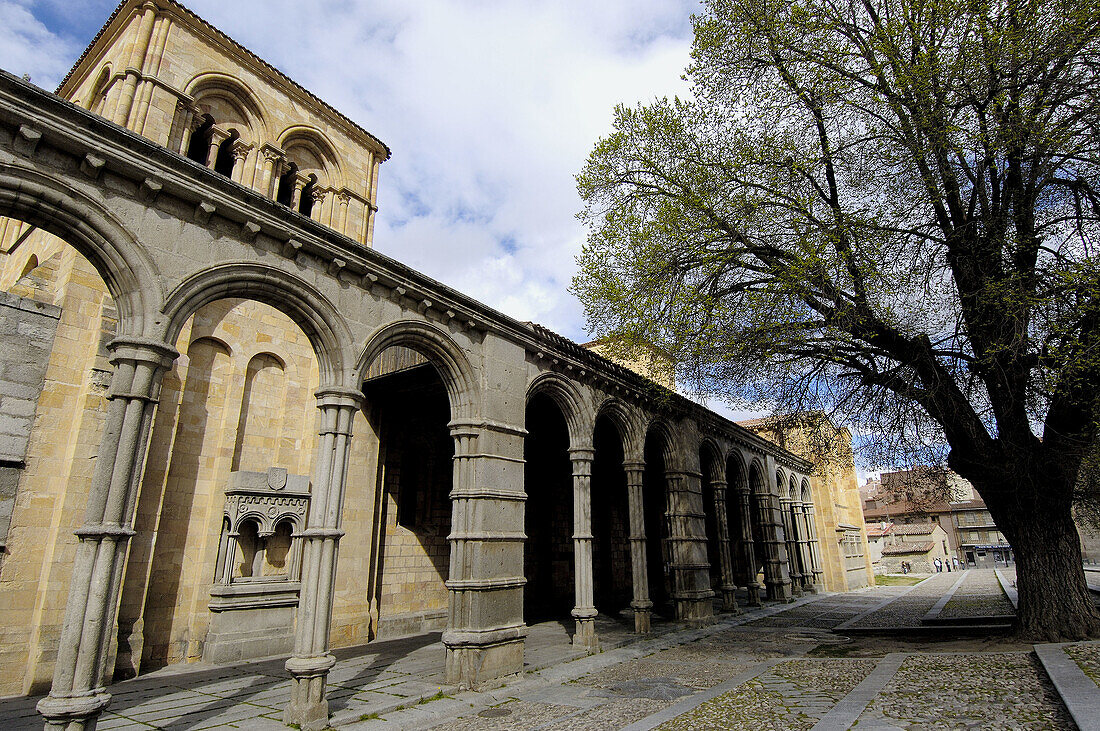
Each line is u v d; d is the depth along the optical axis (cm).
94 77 1697
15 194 671
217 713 874
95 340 1173
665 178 1357
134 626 1148
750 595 2327
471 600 1059
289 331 1579
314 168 1992
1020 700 700
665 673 1141
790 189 1255
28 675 1016
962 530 8275
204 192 820
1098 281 882
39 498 1091
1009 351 1067
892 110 1152
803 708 770
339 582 1470
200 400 1377
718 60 1262
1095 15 888
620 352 1462
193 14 1619
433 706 920
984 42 976
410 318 1083
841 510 3741
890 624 1739
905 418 1257
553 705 927
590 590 1367
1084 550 6053
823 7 1144
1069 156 1031
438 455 1892
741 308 1259
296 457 1534
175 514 1290
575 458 1430
